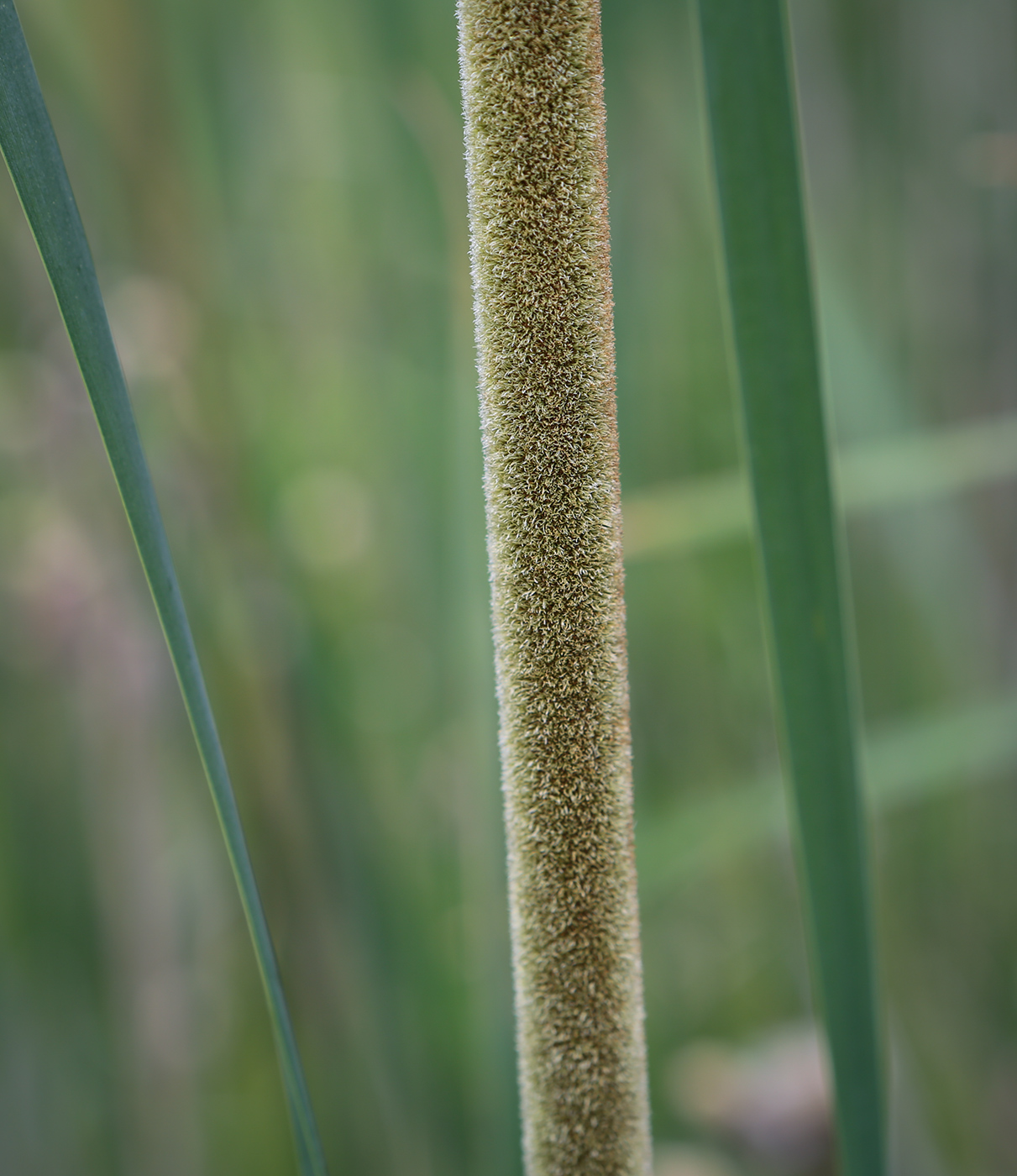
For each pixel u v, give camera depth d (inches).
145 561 14.0
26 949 25.2
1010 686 28.6
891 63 29.5
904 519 28.1
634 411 27.9
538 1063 14.0
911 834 28.9
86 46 24.4
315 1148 14.3
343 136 29.8
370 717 27.8
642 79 27.9
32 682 26.2
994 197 29.0
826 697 15.4
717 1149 24.2
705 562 29.7
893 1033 23.7
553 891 13.8
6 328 25.0
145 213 24.7
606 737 13.7
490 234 13.1
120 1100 24.8
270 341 29.3
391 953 24.0
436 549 27.4
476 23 12.9
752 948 28.6
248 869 14.2
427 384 27.2
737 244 15.1
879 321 29.7
